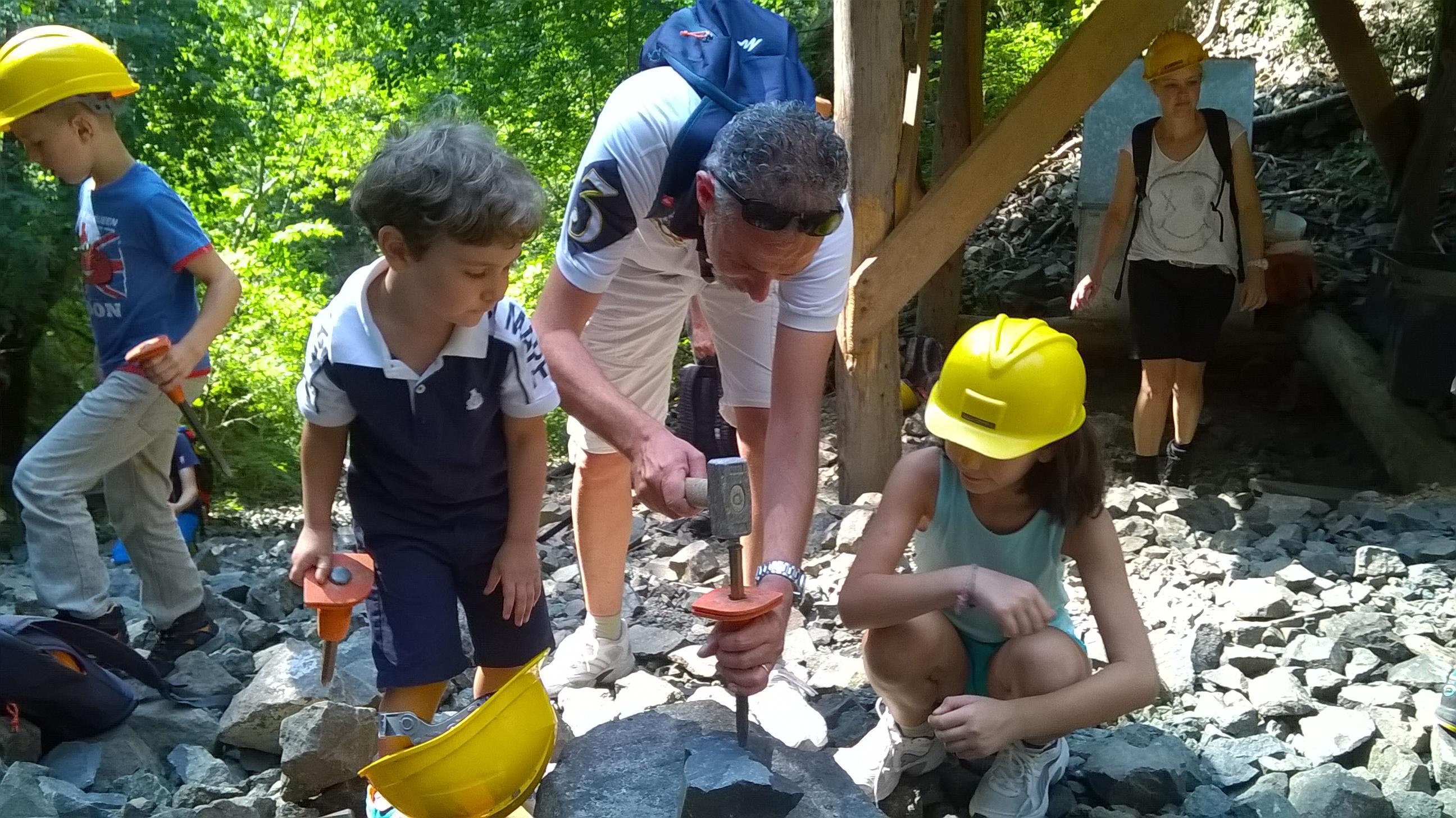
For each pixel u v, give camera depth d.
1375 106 7.92
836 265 2.67
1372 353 6.72
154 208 3.29
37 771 2.74
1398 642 3.64
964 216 5.21
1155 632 3.80
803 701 3.13
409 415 2.39
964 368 2.53
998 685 2.65
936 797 2.80
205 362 3.48
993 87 11.38
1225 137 5.35
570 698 3.35
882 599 2.56
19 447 7.53
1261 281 5.54
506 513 2.60
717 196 2.27
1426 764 2.94
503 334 2.43
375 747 2.79
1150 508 5.29
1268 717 3.23
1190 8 12.83
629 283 3.03
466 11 10.51
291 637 4.08
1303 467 6.47
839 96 5.29
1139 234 5.50
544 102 10.21
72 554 3.30
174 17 7.73
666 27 2.78
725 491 2.11
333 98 13.59
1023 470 2.55
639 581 4.62
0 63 3.19
